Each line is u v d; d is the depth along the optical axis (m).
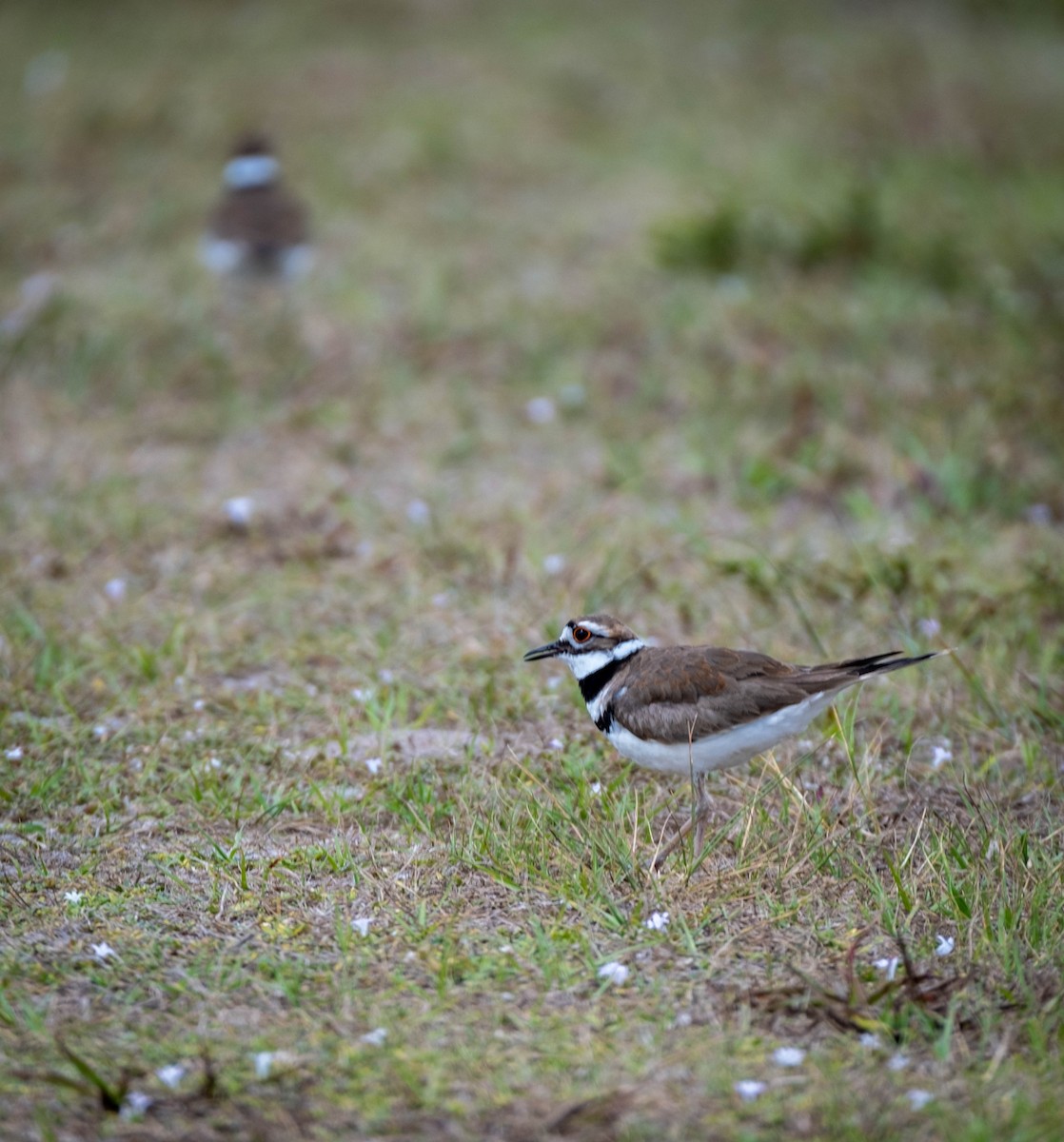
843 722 9.96
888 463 14.88
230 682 11.20
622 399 16.70
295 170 24.16
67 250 21.39
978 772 9.99
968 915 8.08
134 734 10.37
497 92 27.95
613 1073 6.81
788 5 36.19
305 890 8.46
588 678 9.42
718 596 12.48
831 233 20.80
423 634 11.91
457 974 7.62
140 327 18.28
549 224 22.47
